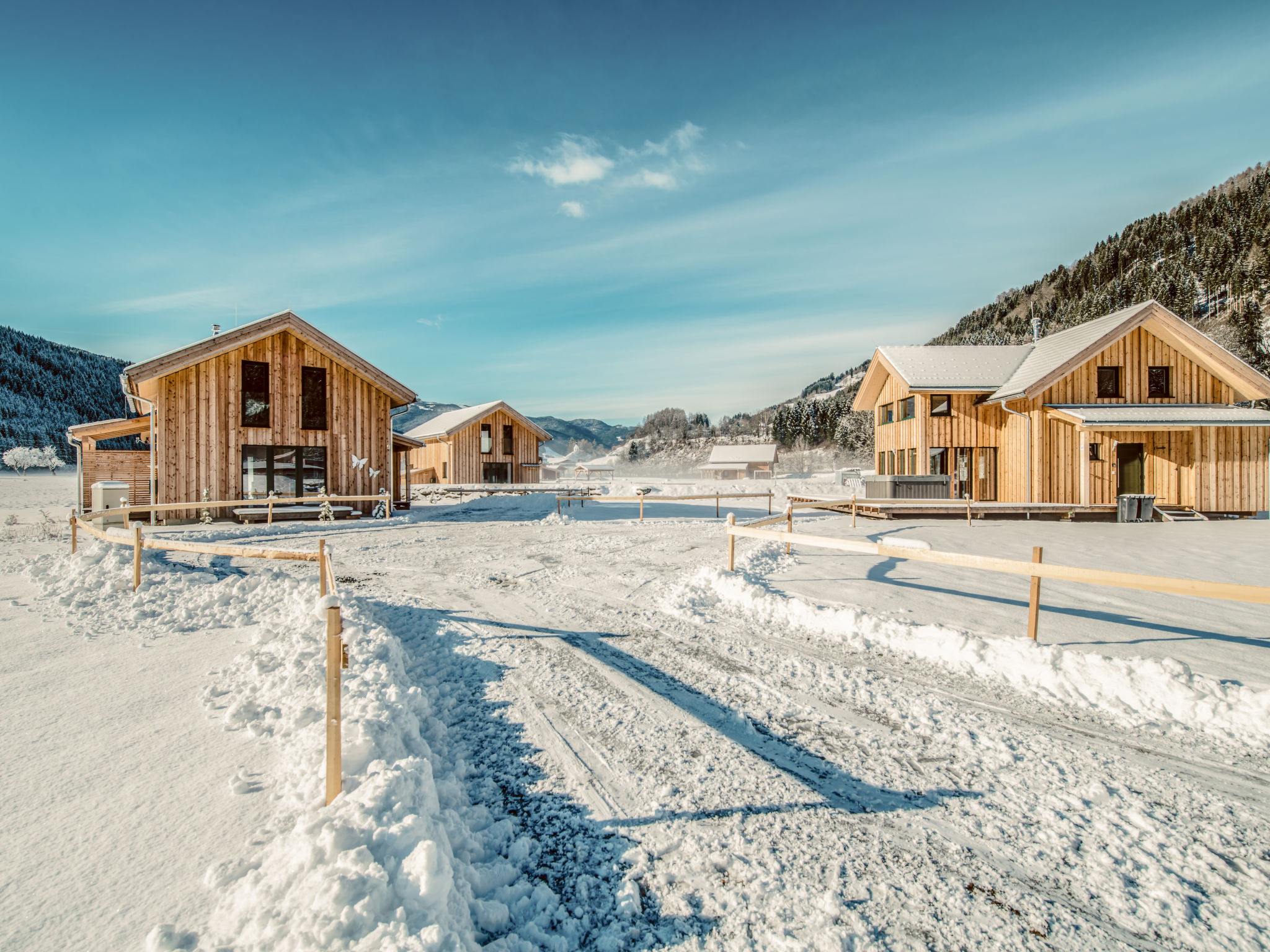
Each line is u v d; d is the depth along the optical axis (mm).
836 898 2816
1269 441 19641
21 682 5133
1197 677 4770
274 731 4148
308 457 20875
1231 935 2588
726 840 3252
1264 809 3492
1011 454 21906
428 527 18016
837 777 3893
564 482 47031
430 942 2150
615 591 9141
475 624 7426
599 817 3461
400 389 22156
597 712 4867
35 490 43500
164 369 18172
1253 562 10773
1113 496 20453
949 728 4531
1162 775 3869
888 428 26531
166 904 2506
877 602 7703
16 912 2451
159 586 8406
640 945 2561
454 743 4348
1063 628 6520
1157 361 20766
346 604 7309
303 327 20266
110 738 4070
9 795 3350
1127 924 2664
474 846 3086
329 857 2490
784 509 24953
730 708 4941
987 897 2828
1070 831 3318
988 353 24875
